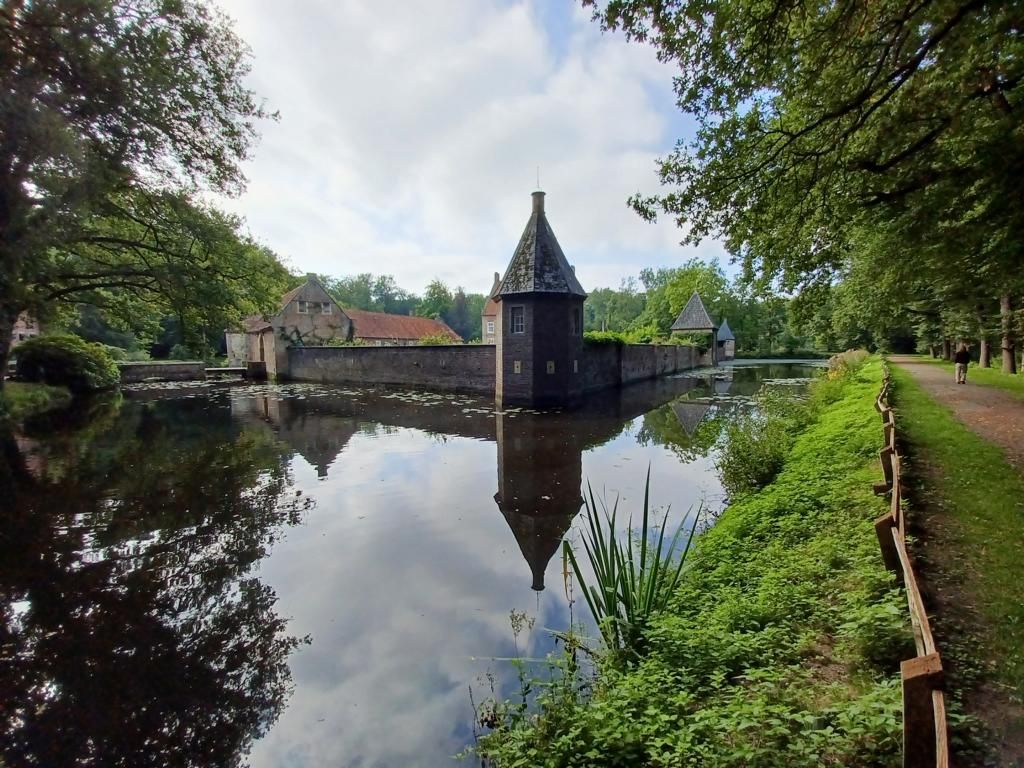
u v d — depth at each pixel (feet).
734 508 24.47
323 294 141.79
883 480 21.67
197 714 13.01
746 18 18.22
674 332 187.93
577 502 28.89
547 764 9.22
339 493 31.09
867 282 61.77
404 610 17.67
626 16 19.17
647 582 16.55
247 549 22.90
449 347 91.71
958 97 18.39
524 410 65.57
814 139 22.09
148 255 66.03
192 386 107.04
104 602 18.54
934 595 12.75
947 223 20.76
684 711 10.48
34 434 51.39
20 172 42.01
